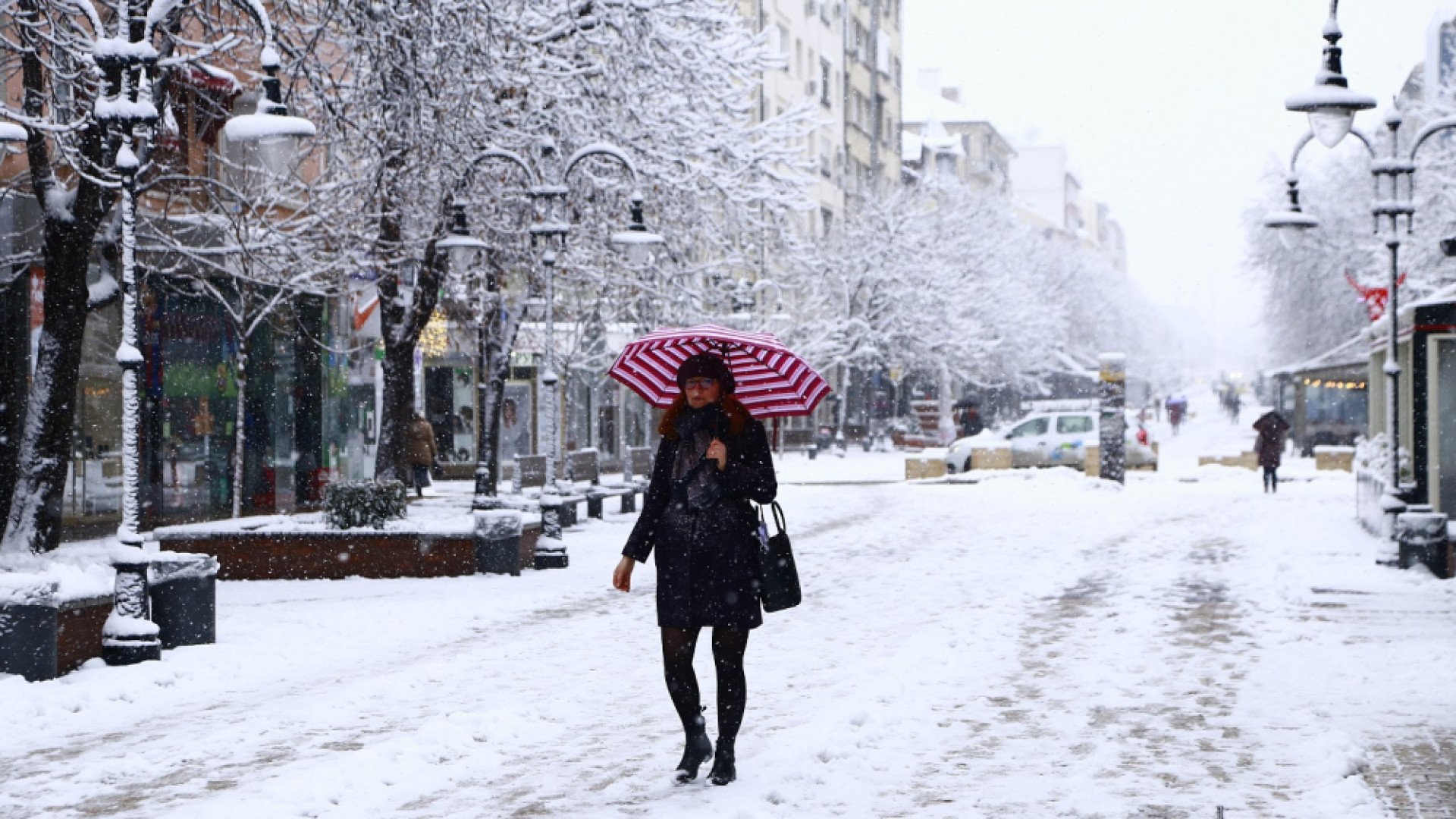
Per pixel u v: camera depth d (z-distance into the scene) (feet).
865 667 35.60
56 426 53.72
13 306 69.62
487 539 58.90
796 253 92.27
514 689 32.99
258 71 78.89
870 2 276.00
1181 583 54.29
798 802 21.71
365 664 37.45
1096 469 129.49
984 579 56.44
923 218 230.27
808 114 88.22
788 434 217.36
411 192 73.41
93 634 37.22
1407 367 70.33
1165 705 30.09
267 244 68.54
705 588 22.75
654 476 23.30
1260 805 21.45
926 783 23.07
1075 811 21.11
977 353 220.64
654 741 26.96
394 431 76.38
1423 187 156.56
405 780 23.66
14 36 59.98
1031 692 31.68
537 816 21.20
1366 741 26.14
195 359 84.23
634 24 75.05
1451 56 196.34
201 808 21.68
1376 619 44.01
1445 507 67.26
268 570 58.80
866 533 80.18
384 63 63.93
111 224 58.44
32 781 24.45
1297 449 203.62
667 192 82.07
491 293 84.43
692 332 23.93
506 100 75.10
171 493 81.87
